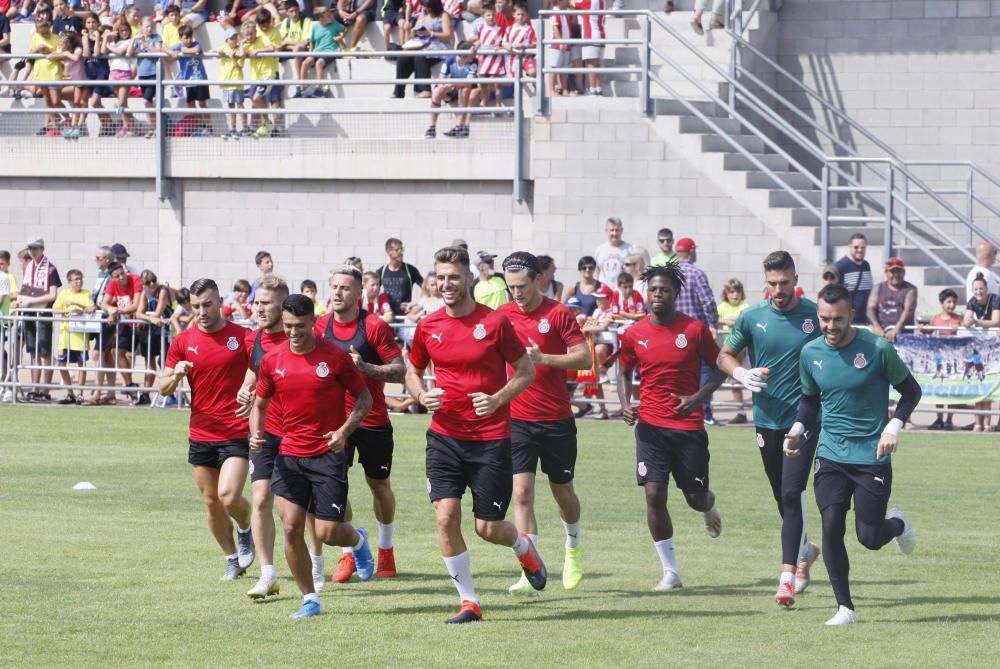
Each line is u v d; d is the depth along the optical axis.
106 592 16.20
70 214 43.97
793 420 16.66
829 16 44.59
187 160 42.66
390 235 41.38
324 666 12.92
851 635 14.29
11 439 29.80
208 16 47.28
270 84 40.72
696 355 16.94
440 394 14.76
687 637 14.20
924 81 44.00
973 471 26.16
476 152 40.31
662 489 16.86
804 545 16.67
